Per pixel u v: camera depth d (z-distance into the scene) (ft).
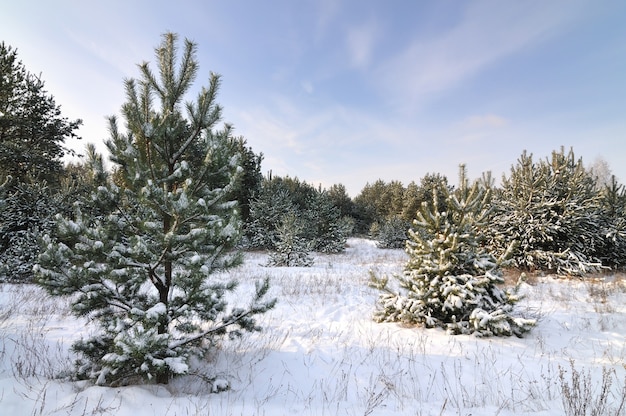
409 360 16.61
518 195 42.83
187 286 12.78
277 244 56.80
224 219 13.74
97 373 12.05
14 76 46.47
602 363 16.19
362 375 15.56
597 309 25.21
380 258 63.93
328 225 79.61
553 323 22.33
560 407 12.21
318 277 41.06
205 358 15.78
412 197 103.91
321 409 12.19
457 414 11.76
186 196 11.25
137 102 13.48
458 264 21.53
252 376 14.87
